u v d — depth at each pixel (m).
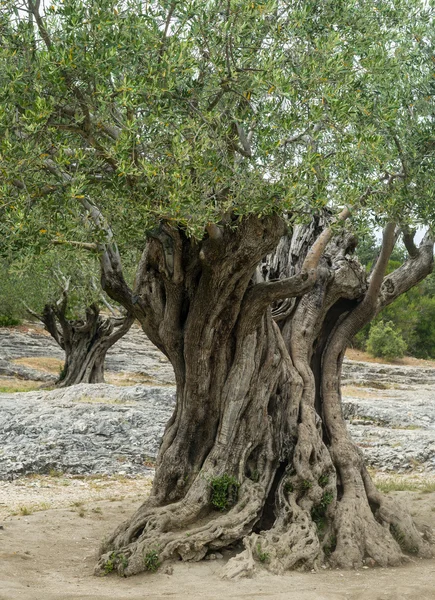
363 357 58.22
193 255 10.96
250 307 11.45
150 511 10.95
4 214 8.77
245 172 9.58
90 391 27.94
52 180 9.41
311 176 9.43
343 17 10.35
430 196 11.42
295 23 9.75
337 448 12.57
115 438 22.31
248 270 10.66
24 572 10.09
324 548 10.88
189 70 8.77
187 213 8.78
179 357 11.84
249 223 10.17
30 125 7.94
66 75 8.57
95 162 9.33
